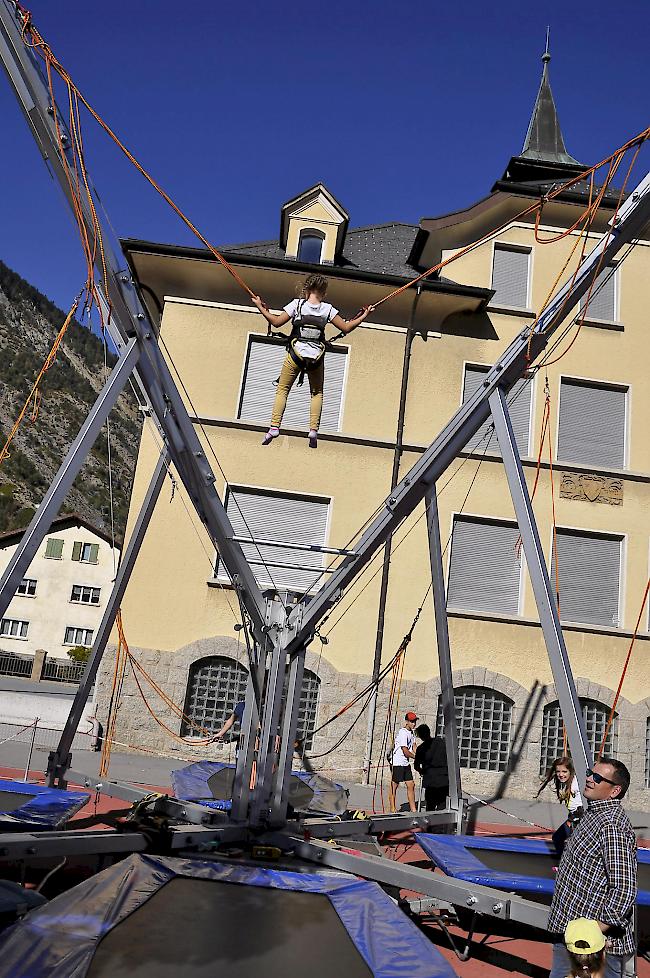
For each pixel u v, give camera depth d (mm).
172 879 6305
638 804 17969
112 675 17516
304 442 19172
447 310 20031
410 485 8633
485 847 8648
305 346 7336
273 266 19266
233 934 5137
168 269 19422
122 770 15219
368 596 18375
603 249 8398
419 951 5137
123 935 4934
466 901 6523
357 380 19656
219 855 7508
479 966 6598
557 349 20484
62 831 7062
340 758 17422
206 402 19125
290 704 8695
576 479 19672
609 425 20406
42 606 57688
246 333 19672
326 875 6922
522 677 18328
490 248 21141
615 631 18766
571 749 7418
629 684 18641
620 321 20859
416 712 17828
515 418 19984
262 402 19469
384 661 18000
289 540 18781
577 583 19266
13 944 4613
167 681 17562
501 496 19344
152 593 17953
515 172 23625
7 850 6238
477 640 18406
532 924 6156
